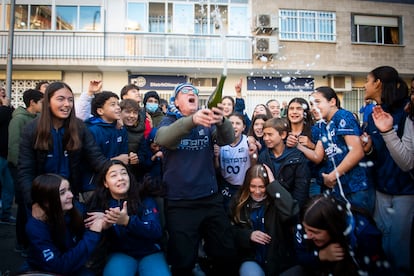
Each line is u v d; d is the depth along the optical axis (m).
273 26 12.13
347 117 2.55
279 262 2.54
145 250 2.55
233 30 12.64
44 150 2.50
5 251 3.69
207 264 2.83
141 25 12.54
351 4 13.02
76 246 2.22
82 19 12.37
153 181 2.64
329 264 1.99
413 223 2.23
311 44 12.66
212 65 12.07
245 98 12.48
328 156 2.67
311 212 1.91
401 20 13.41
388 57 13.18
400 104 2.46
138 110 3.41
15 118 3.85
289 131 3.29
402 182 2.38
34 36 12.07
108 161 2.59
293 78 12.59
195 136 2.56
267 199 2.65
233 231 2.67
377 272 1.95
